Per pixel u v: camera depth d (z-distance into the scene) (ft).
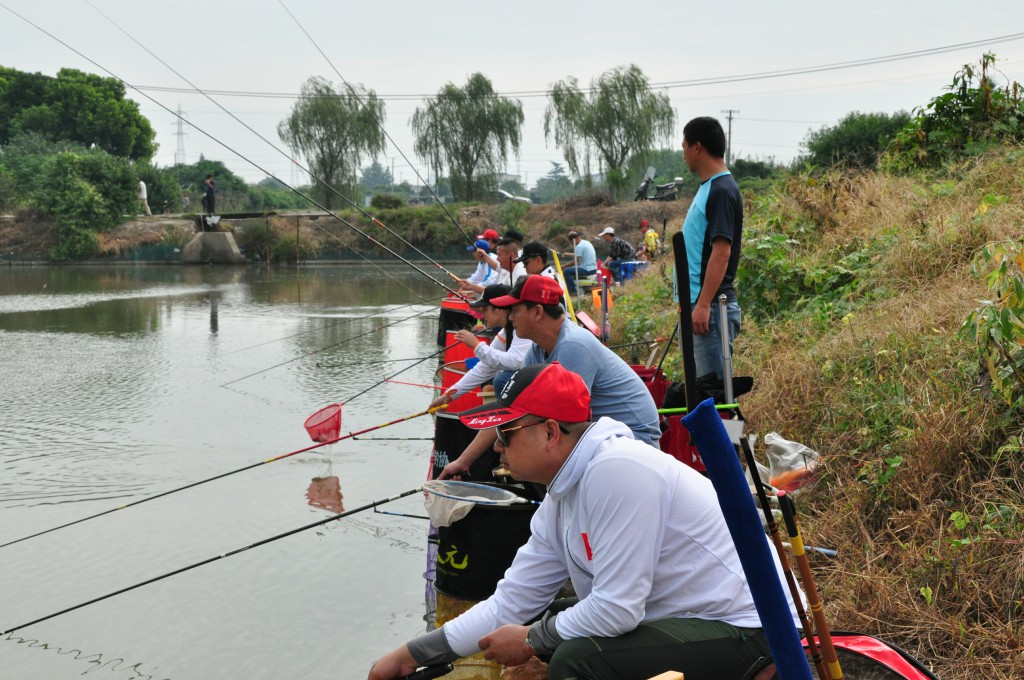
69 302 67.67
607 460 7.40
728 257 13.76
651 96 153.38
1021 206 22.17
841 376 17.85
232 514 18.48
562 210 131.95
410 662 8.26
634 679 7.22
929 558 11.47
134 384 33.50
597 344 12.25
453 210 139.03
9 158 179.93
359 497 19.48
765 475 14.58
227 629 13.20
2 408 29.27
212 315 57.98
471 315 33.14
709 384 13.58
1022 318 13.24
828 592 11.72
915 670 7.16
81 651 12.64
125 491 20.20
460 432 14.67
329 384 33.24
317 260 131.34
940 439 13.48
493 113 159.94
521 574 8.32
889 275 22.74
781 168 41.93
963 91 34.65
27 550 16.66
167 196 169.68
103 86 229.45
